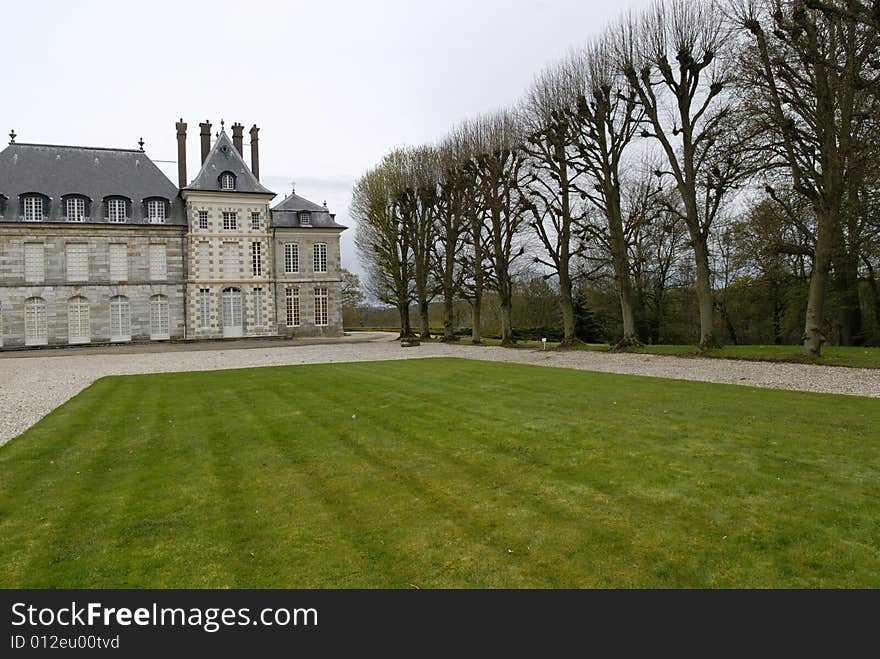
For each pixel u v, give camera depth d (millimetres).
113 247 43438
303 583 4648
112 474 7629
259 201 46906
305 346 37188
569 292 27828
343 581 4664
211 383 16906
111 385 17000
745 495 6148
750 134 18609
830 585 4383
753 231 28375
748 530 5309
